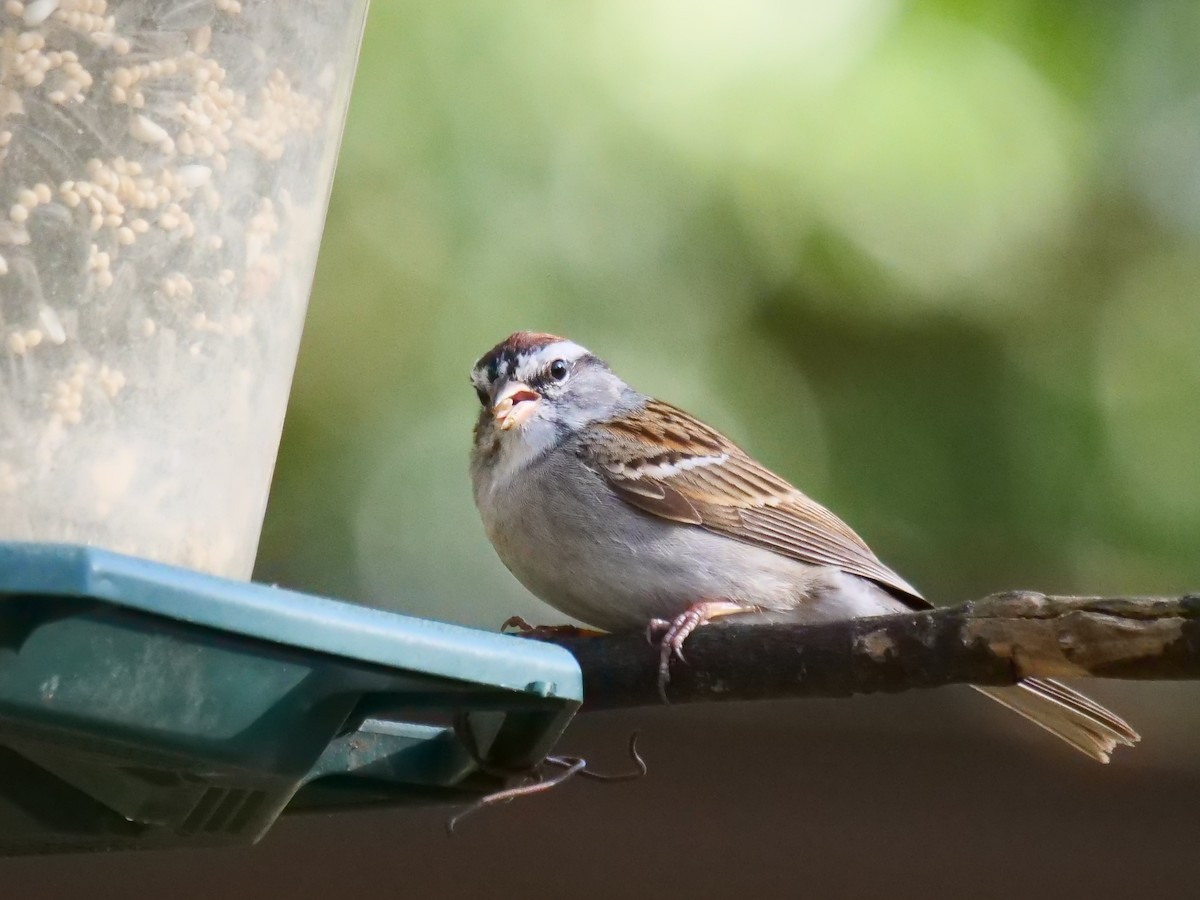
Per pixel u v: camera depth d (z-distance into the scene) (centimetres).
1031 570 964
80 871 1019
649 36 934
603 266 942
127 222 578
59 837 572
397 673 488
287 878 1020
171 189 588
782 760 1009
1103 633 530
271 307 627
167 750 483
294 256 640
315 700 499
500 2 938
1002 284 967
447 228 938
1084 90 962
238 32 606
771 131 930
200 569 599
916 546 970
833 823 996
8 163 562
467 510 966
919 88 930
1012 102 941
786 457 959
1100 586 959
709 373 953
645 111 931
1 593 429
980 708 1009
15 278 561
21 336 561
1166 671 531
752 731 1011
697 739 1012
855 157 933
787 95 929
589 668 691
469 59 939
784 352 979
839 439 974
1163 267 980
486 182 938
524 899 1000
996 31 951
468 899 1003
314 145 645
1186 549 958
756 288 959
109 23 577
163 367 586
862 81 933
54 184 567
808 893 988
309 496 954
